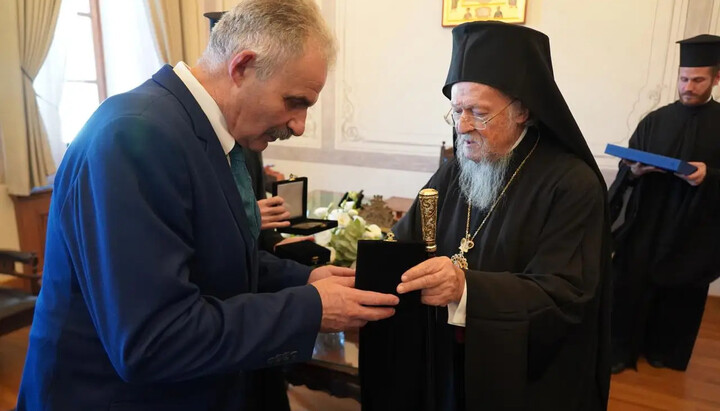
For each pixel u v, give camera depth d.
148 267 0.75
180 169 0.82
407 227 1.45
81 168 0.79
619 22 3.40
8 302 2.25
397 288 0.97
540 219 1.20
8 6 2.96
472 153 1.25
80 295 0.87
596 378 1.33
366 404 1.27
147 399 0.89
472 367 1.08
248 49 0.84
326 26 0.90
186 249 0.82
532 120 1.28
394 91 4.14
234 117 0.91
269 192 2.14
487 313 1.05
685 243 2.46
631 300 2.58
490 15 3.71
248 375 1.13
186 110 0.88
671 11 3.26
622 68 3.45
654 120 2.64
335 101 4.34
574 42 3.54
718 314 3.29
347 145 4.39
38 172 3.23
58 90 3.37
